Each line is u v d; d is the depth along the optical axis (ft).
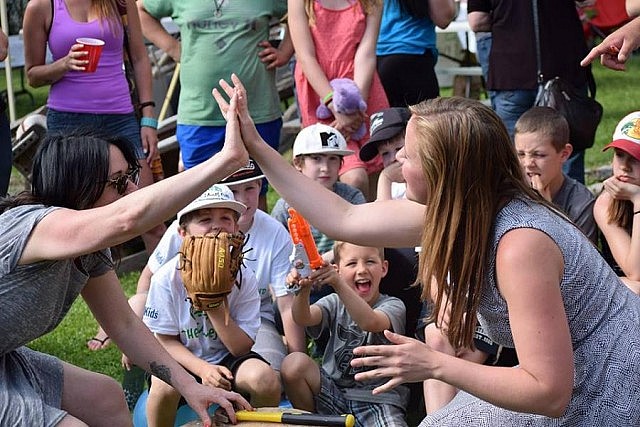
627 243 15.23
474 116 9.55
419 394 14.94
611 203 15.44
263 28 20.03
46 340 18.29
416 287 15.19
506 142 9.71
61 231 9.68
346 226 10.77
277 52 20.30
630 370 9.65
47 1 19.27
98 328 18.81
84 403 11.16
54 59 19.57
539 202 9.78
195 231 13.32
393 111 17.38
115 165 10.23
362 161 18.44
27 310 10.03
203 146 20.18
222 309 12.91
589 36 38.55
